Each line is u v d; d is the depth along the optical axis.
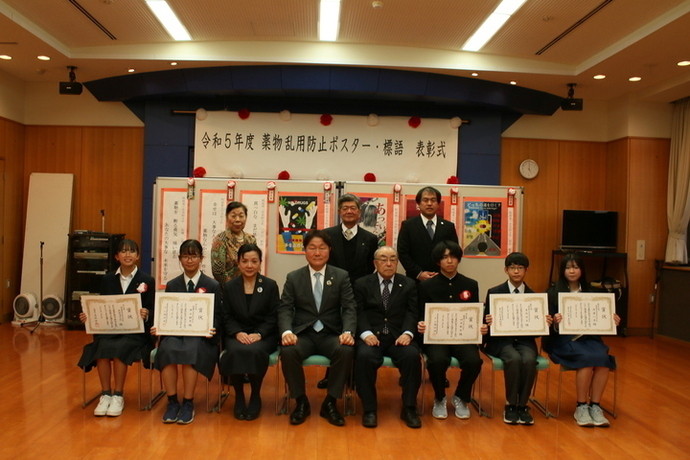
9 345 4.89
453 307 3.15
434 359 3.10
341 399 3.48
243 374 3.12
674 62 4.95
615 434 2.98
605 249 6.14
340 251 3.63
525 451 2.71
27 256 6.02
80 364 3.11
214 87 5.51
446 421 3.13
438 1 4.15
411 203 4.38
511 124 6.36
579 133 6.51
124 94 5.83
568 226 6.12
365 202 4.36
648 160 6.11
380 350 3.13
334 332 3.23
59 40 5.00
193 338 3.08
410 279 3.34
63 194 6.12
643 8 4.02
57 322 5.80
